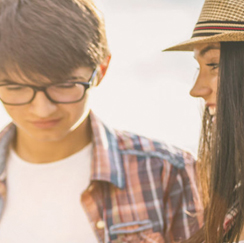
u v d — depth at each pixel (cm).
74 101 146
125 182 171
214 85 155
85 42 147
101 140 170
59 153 166
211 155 158
